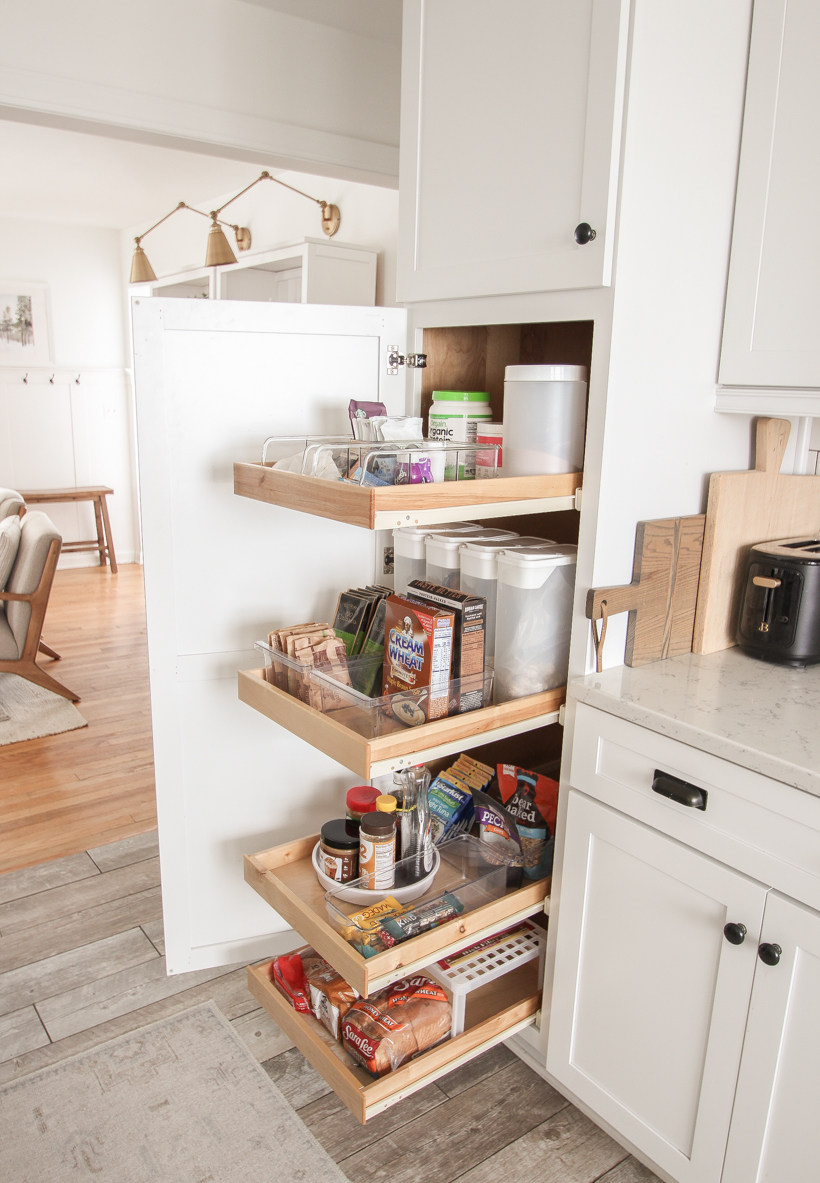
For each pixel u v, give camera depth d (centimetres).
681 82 126
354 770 132
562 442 143
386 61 251
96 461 638
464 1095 163
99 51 204
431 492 126
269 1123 155
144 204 498
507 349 189
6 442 601
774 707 129
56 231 588
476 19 138
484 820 167
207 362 164
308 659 150
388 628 146
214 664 178
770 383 139
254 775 188
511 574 145
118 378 635
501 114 137
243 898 194
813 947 109
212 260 355
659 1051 135
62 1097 159
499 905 149
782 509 164
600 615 138
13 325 586
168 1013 182
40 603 354
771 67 132
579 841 145
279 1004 160
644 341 133
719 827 120
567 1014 153
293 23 231
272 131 233
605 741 137
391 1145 151
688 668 149
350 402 162
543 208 132
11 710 353
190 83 218
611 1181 146
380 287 319
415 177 156
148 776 297
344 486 127
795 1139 116
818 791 105
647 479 142
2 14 191
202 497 170
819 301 131
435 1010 149
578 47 123
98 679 396
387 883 148
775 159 134
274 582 180
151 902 223
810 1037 112
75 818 267
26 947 203
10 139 348
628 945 138
